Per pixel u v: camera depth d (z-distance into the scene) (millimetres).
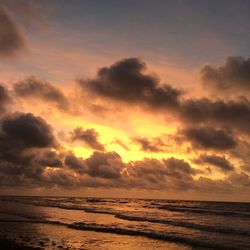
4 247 20156
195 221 43312
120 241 24688
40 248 20672
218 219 47031
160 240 25609
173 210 67812
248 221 44156
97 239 25250
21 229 29562
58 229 29953
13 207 63094
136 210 65875
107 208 71875
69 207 69062
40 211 53250
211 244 24438
